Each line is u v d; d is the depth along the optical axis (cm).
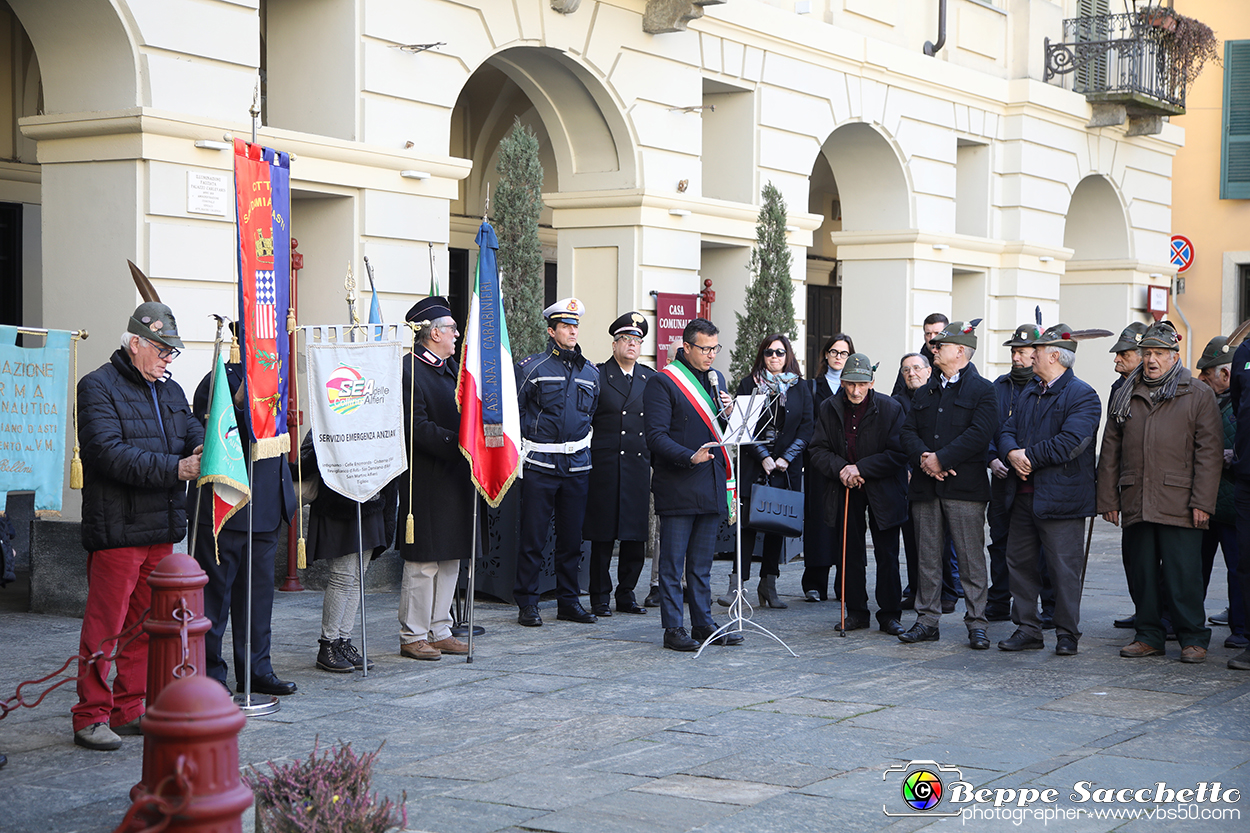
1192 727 568
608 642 761
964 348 759
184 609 445
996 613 862
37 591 827
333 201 948
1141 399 736
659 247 1201
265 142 866
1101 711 598
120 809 449
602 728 558
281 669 676
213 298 850
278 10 963
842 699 618
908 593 891
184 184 829
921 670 691
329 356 633
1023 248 1681
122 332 820
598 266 1211
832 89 1395
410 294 986
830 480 815
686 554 759
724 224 1273
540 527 811
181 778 284
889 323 1531
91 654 498
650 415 738
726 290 1325
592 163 1212
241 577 609
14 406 543
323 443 632
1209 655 746
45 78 841
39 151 842
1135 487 732
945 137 1576
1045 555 741
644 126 1188
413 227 983
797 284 1348
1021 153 1680
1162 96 1841
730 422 738
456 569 727
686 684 648
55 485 555
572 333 820
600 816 435
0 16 1209
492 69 1537
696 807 446
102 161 822
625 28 1162
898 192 1525
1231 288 2111
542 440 808
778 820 433
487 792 462
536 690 631
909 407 799
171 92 827
